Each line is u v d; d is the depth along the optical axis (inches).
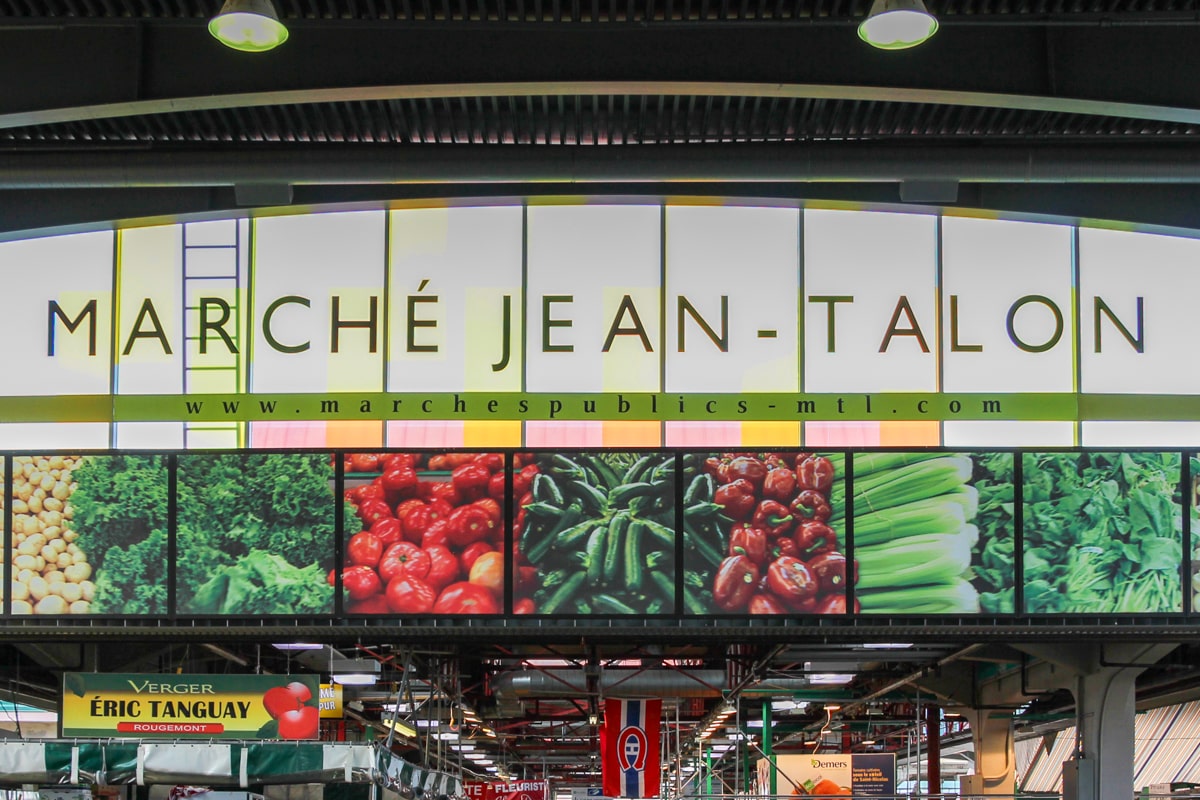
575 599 798.5
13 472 821.2
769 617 794.8
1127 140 767.7
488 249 854.5
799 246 853.2
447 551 805.2
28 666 1181.1
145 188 850.8
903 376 840.3
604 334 845.2
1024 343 844.0
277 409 840.3
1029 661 1289.4
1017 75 685.9
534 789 1689.2
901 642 876.0
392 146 760.3
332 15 649.6
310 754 668.7
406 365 843.4
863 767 1382.9
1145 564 804.6
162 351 848.3
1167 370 842.2
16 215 849.5
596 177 761.0
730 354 842.8
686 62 685.3
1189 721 1942.7
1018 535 804.6
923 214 856.3
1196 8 653.3
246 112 737.0
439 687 1209.4
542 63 685.9
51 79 679.7
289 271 853.2
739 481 808.9
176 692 767.7
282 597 804.0
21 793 669.3
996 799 1039.6
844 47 684.7
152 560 810.2
